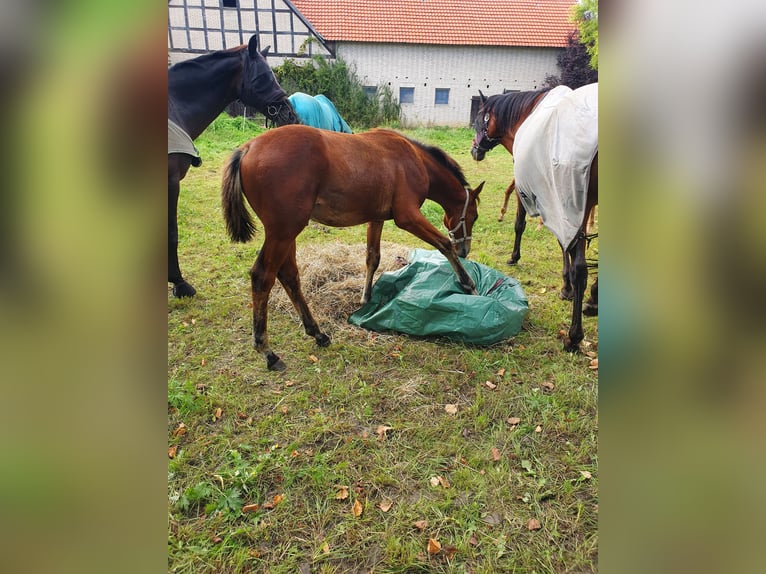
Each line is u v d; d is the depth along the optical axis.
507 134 4.46
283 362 2.83
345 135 2.84
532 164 2.91
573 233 2.70
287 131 2.58
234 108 13.69
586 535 1.78
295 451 2.17
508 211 6.21
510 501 1.93
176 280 3.54
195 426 2.33
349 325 3.31
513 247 4.71
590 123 2.52
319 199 2.72
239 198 2.64
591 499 1.93
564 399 2.54
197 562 1.67
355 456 2.16
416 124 16.81
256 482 2.01
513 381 2.72
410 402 2.53
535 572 1.64
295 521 1.84
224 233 4.99
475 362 2.86
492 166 9.24
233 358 2.91
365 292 3.39
